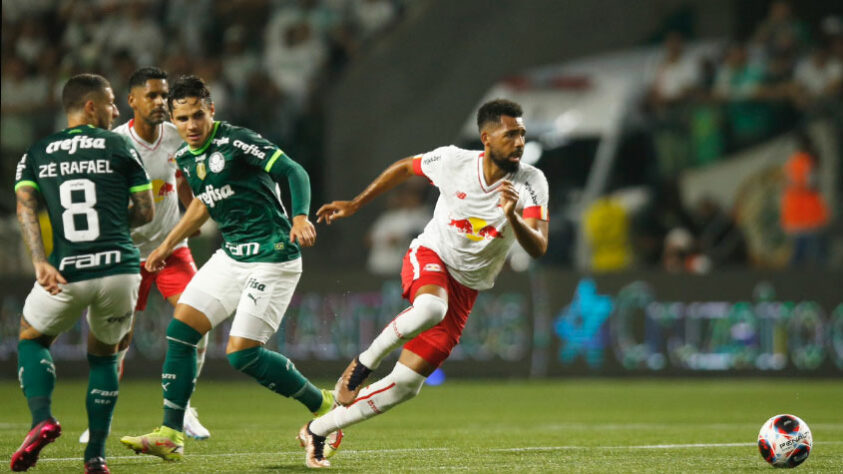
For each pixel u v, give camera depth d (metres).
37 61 63.03
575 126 57.06
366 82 60.88
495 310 49.06
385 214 59.47
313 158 59.31
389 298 48.38
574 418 33.09
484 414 34.53
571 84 58.53
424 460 21.27
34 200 18.70
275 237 21.20
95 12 64.69
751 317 48.22
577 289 48.72
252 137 20.89
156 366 48.38
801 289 48.06
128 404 37.47
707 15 64.94
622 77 58.59
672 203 56.94
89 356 19.03
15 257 51.62
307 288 48.97
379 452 22.83
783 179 56.94
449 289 20.84
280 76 63.03
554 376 48.56
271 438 25.95
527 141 57.28
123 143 19.02
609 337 48.53
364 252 58.81
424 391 43.94
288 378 21.27
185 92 20.69
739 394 42.28
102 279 18.52
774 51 59.44
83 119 19.59
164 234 25.58
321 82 61.50
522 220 19.03
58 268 18.48
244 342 20.95
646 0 63.66
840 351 47.88
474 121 60.91
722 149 58.12
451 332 20.59
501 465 20.38
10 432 27.31
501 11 62.84
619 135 56.75
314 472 19.25
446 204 20.83
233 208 21.08
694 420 32.38
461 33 62.59
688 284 48.44
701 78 58.66
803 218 54.75
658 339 48.34
